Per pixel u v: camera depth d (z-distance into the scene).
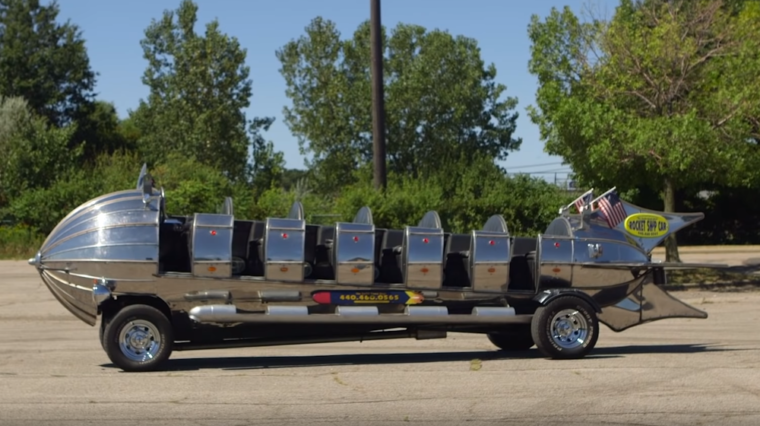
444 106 47.75
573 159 22.16
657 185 22.27
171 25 50.12
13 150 37.78
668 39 20.95
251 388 9.28
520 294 11.44
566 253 11.60
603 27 21.72
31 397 8.77
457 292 11.19
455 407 8.37
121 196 10.55
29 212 32.25
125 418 7.86
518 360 11.38
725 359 11.43
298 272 10.55
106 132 62.75
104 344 10.22
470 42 48.84
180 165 32.41
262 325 10.79
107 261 10.15
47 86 58.66
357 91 48.44
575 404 8.52
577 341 11.36
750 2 26.16
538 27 22.72
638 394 8.99
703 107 21.39
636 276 11.94
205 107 48.69
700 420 7.88
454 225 25.08
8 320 16.33
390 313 10.88
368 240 10.81
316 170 50.22
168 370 10.51
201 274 10.31
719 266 11.89
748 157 21.23
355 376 10.08
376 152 23.59
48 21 61.12
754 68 21.02
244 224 11.21
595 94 21.66
